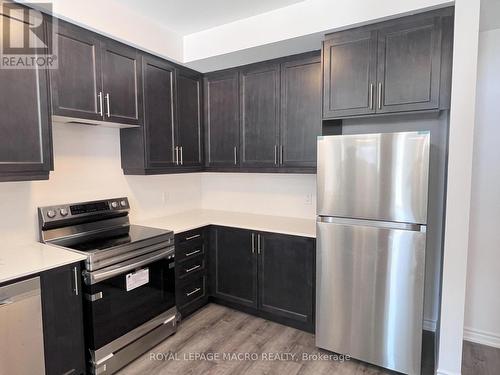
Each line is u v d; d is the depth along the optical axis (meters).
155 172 2.81
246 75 3.00
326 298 2.29
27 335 1.68
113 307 2.11
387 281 2.06
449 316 1.97
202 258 2.99
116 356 2.13
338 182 2.17
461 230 1.90
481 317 2.50
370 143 2.04
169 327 2.56
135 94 2.56
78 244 2.19
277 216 3.30
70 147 2.46
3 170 1.76
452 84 1.87
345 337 2.25
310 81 2.67
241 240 2.87
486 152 2.40
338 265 2.22
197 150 3.24
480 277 2.48
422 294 1.97
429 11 2.00
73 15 2.05
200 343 2.49
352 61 2.26
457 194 1.90
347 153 2.12
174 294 2.62
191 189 3.67
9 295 1.59
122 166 2.85
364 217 2.10
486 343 2.48
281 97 2.82
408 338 2.04
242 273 2.89
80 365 1.97
